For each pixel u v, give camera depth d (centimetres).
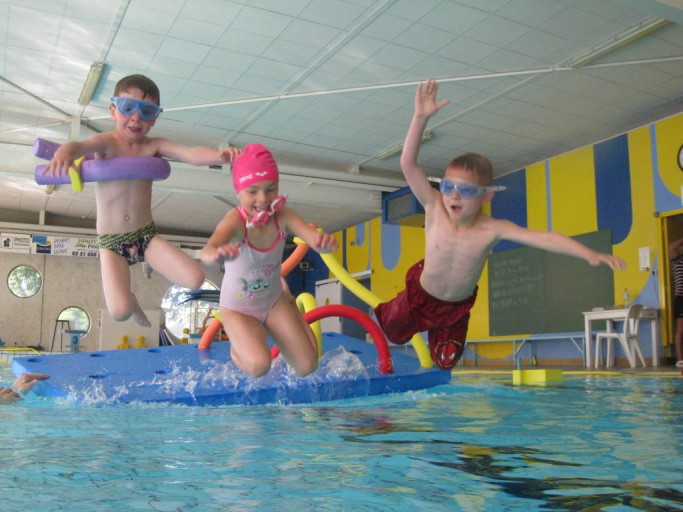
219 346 542
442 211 367
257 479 159
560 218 1145
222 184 1193
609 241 1048
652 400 373
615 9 690
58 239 1631
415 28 727
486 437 229
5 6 682
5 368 890
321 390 384
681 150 955
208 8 683
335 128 1054
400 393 425
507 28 728
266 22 714
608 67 819
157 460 184
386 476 163
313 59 805
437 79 855
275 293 305
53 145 318
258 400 363
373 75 850
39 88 897
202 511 130
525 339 1146
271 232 290
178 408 332
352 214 1584
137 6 679
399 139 1109
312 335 316
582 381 550
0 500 138
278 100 935
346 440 222
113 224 318
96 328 1686
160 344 1084
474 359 1292
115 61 810
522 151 1146
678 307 874
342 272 474
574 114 975
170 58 802
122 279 317
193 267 317
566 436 231
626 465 177
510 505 136
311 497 142
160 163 314
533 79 856
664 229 970
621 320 974
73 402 350
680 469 172
